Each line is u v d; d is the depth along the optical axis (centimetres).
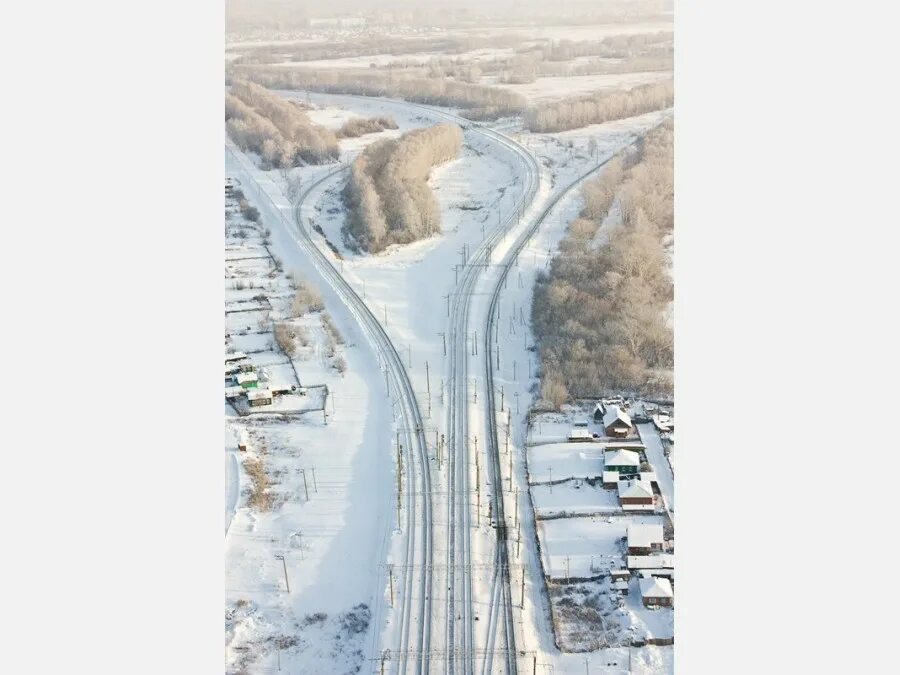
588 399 8006
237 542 6862
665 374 8088
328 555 6750
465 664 5909
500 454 7488
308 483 7325
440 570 6531
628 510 6919
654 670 5838
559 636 6075
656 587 6194
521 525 6869
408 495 7144
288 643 6181
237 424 7919
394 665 5934
